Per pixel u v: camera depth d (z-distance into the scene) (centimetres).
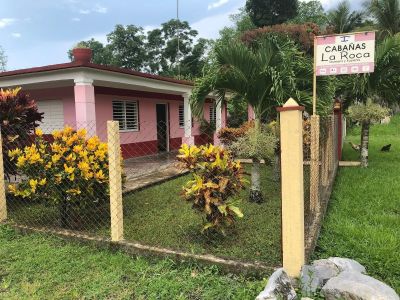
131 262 353
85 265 350
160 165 1021
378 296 244
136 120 1279
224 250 382
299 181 293
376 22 2498
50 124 1123
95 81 909
